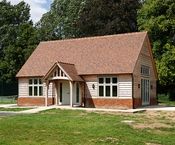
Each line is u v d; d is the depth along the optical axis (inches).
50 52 1921.8
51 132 799.1
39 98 1785.2
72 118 1101.1
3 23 3344.0
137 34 1761.8
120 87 1595.7
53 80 1702.8
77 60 1777.8
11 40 3186.5
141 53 1697.8
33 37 2768.2
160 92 2444.6
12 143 674.2
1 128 839.7
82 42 1888.5
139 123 1011.3
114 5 2628.0
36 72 1803.6
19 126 876.0
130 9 2637.8
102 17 2669.8
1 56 3228.3
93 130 842.8
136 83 1619.1
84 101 1676.9
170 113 1346.0
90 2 2768.2
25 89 1833.2
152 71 1854.1
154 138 772.6
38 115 1202.6
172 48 2162.9
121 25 2541.8
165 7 2218.3
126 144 695.7
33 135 757.9
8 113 1349.7
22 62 2733.8
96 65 1688.0
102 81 1644.9
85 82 1685.5
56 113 1307.8
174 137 799.1
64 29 3265.3
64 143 687.7
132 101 1565.0
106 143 698.2
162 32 2245.3
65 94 1740.9
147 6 2271.2
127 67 1590.8
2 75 2773.1
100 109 1481.3
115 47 1743.4
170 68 2132.1
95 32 2642.7
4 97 2824.8
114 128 882.1
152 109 1505.9
